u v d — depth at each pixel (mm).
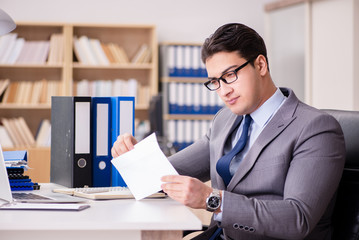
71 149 1744
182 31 5914
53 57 5215
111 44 5391
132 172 1485
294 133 1471
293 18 5492
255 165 1510
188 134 5441
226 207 1295
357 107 4941
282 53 5660
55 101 1914
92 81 5379
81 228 1105
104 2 5719
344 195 1525
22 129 5164
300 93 5430
